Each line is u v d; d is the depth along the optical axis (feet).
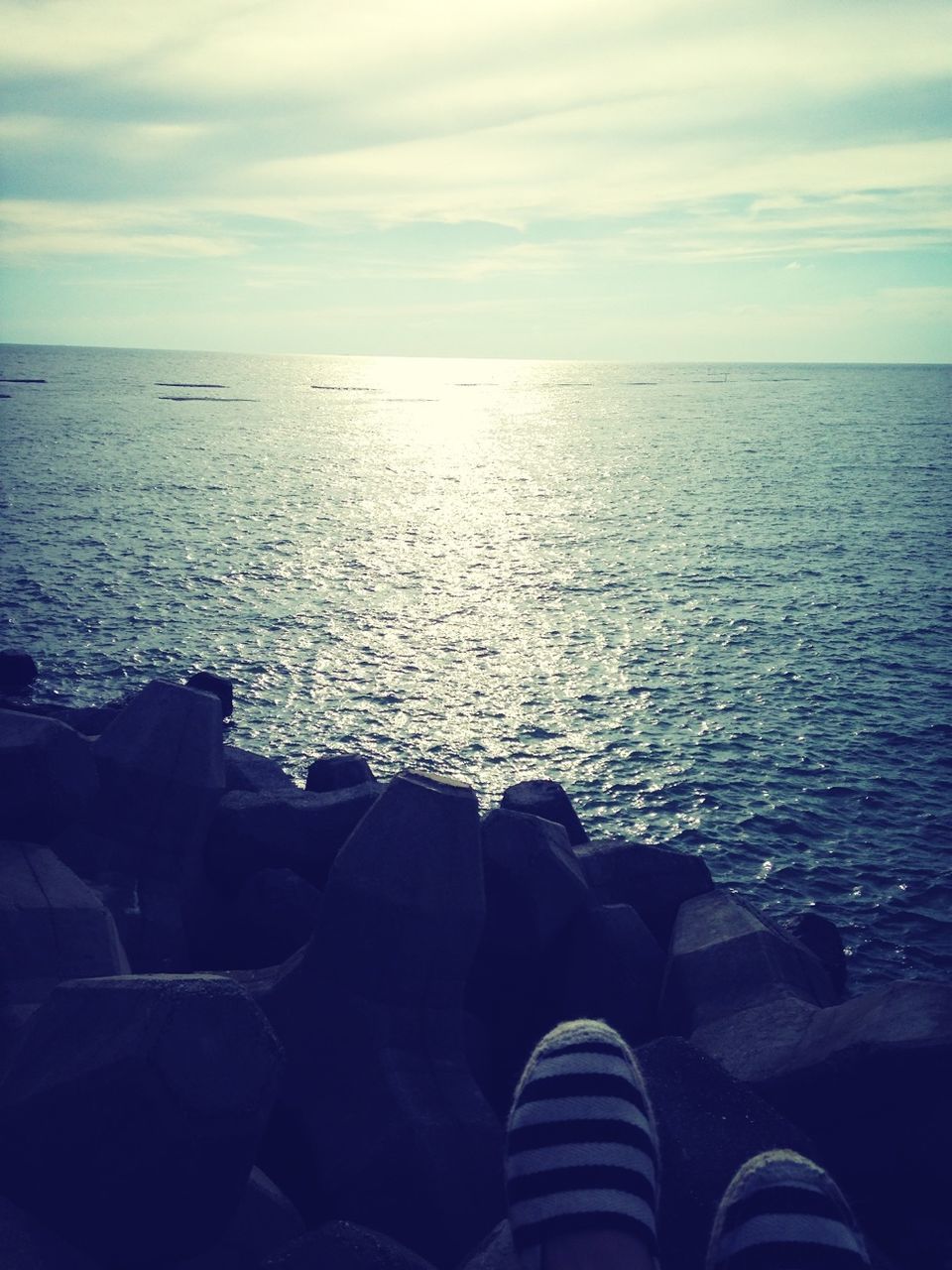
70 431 333.21
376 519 184.34
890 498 214.48
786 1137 15.34
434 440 370.94
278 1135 20.71
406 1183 18.79
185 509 184.96
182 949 30.01
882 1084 17.17
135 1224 14.60
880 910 55.47
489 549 157.79
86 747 29.81
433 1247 18.40
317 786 47.52
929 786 70.69
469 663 96.73
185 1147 14.21
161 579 126.52
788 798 68.28
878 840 63.00
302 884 31.09
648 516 192.65
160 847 31.63
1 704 56.13
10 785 27.50
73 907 23.79
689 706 85.30
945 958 51.55
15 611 108.27
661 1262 14.21
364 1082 20.45
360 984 21.48
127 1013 14.87
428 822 22.40
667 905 31.09
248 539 158.20
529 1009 27.68
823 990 25.45
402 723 80.48
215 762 33.42
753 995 23.56
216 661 94.73
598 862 31.35
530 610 117.91
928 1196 16.89
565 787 69.56
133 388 646.74
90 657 94.58
